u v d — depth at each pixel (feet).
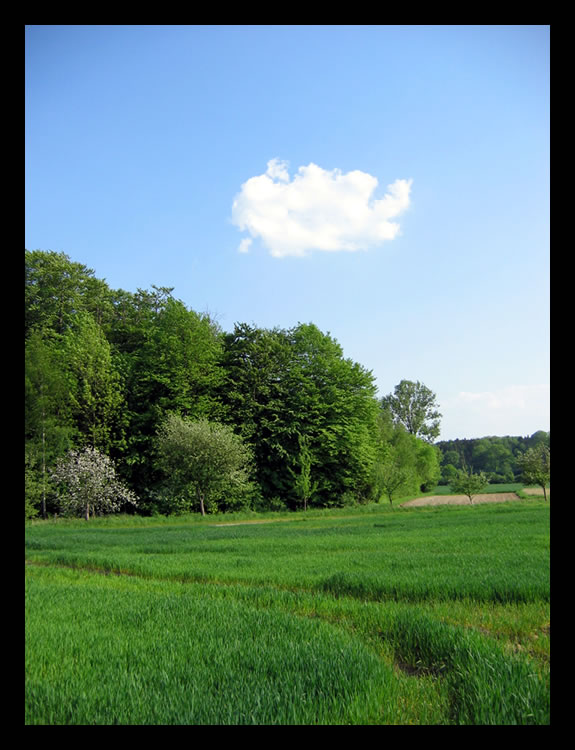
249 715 16.97
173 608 33.22
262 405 190.60
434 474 344.28
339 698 18.49
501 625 29.63
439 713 17.81
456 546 67.00
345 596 38.37
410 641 26.11
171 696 18.57
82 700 18.37
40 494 137.59
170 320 184.65
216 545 77.20
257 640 25.45
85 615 31.60
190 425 151.94
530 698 17.62
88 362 161.68
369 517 146.30
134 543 83.20
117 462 164.86
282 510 180.55
